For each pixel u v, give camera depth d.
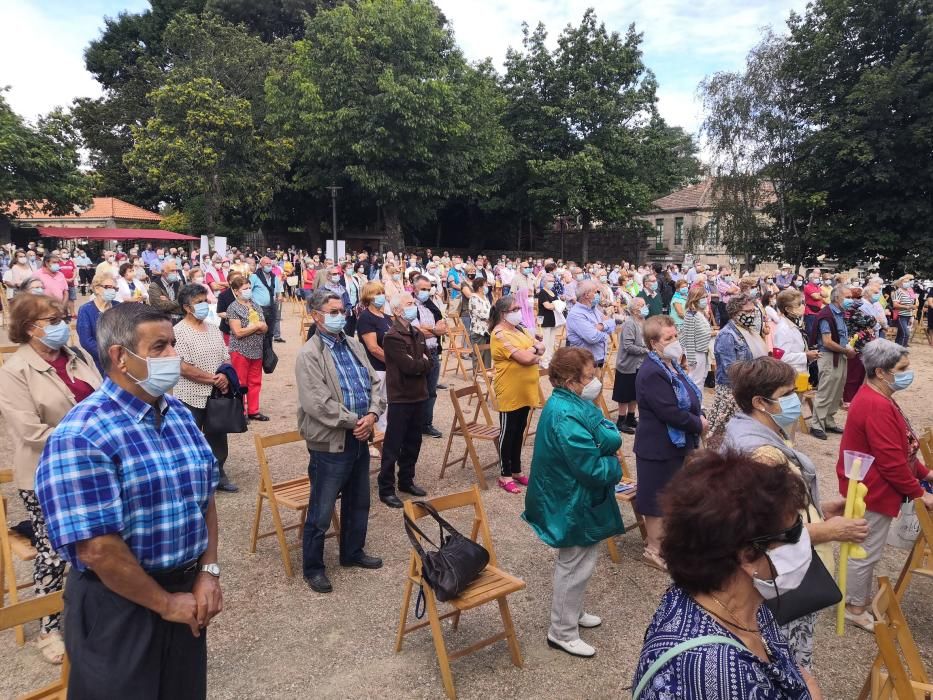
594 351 7.73
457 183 34.75
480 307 9.32
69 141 33.72
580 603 3.58
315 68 31.66
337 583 4.31
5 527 3.48
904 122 26.03
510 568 4.57
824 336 7.61
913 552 3.86
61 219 42.28
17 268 16.48
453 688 3.18
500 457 6.04
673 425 4.23
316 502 4.17
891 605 2.61
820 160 27.17
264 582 4.32
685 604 1.48
